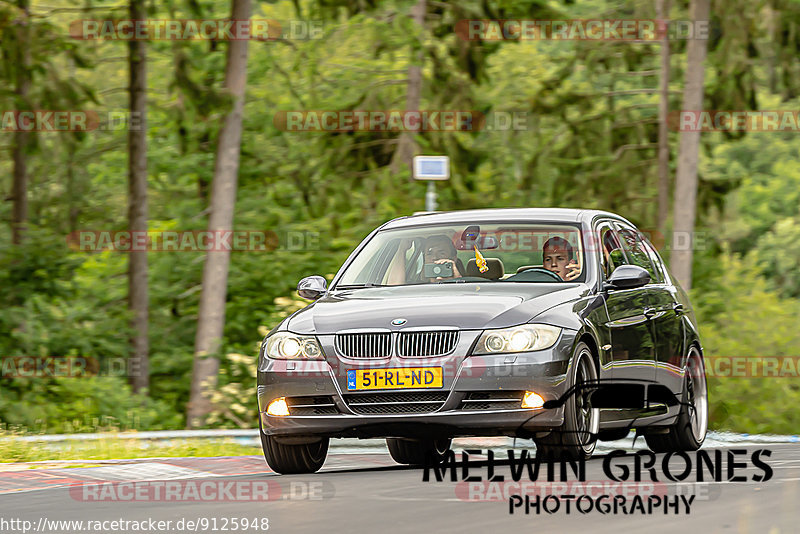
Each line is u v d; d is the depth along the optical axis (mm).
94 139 114125
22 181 102312
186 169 108812
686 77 99688
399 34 95562
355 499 26828
